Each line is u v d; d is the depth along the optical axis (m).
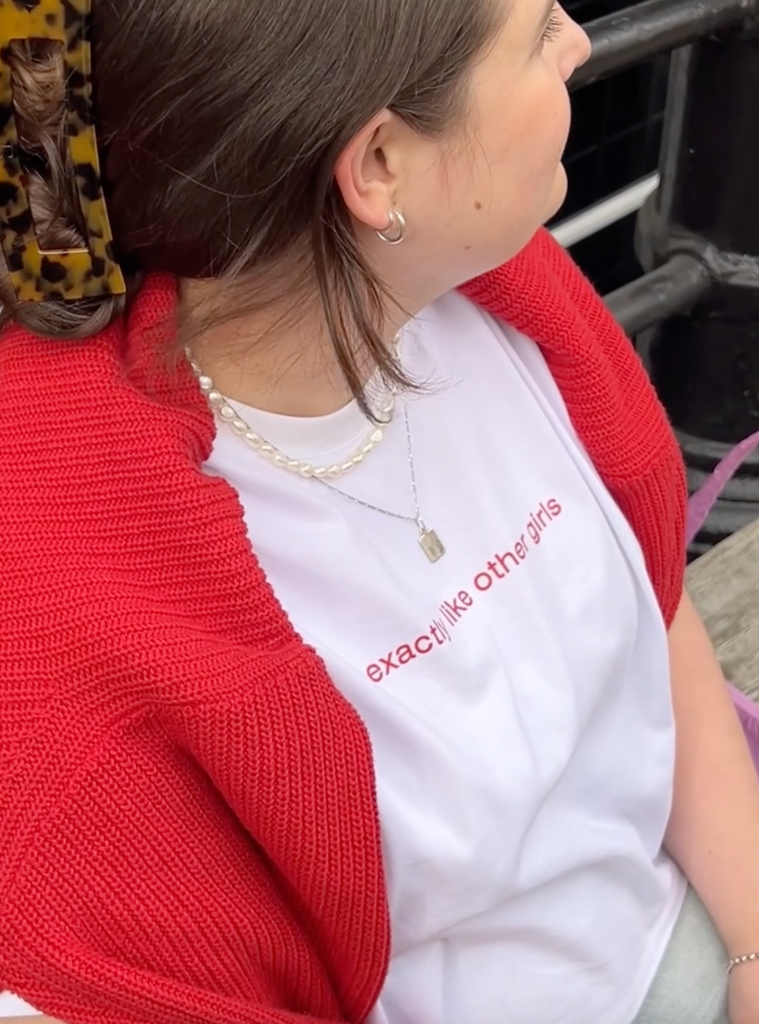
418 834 0.60
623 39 1.08
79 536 0.50
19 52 0.45
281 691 0.51
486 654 0.65
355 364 0.54
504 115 0.51
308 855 0.53
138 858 0.50
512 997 0.71
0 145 0.47
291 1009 0.60
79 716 0.49
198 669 0.49
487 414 0.69
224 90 0.44
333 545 0.59
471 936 0.68
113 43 0.45
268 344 0.54
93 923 0.49
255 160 0.46
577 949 0.73
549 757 0.67
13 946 0.48
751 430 1.45
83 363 0.52
